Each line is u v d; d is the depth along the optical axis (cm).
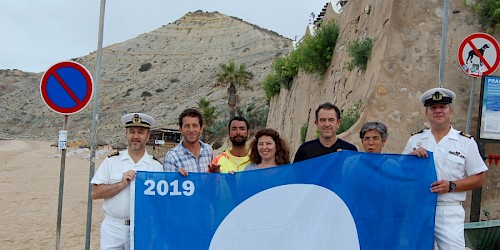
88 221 605
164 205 494
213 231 496
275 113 2973
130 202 491
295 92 2320
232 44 17712
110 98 15438
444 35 761
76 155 5472
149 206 491
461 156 488
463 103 1052
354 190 505
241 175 505
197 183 500
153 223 489
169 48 18475
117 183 499
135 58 18338
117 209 505
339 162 508
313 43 1712
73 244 996
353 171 506
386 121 1051
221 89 11681
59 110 616
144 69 17488
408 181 500
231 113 4912
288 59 2373
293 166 507
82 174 2809
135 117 520
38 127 14462
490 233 588
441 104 494
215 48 17838
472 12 1086
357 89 1286
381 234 499
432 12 1107
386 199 501
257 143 554
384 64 1090
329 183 505
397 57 1091
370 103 1069
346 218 502
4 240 1029
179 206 495
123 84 16650
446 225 490
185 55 17838
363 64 1266
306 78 2078
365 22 1382
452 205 493
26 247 972
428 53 1085
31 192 1858
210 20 19600
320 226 500
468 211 982
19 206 1500
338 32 1675
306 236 499
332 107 567
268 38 17038
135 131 522
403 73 1080
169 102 13950
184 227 494
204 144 599
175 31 19338
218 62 16525
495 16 1041
